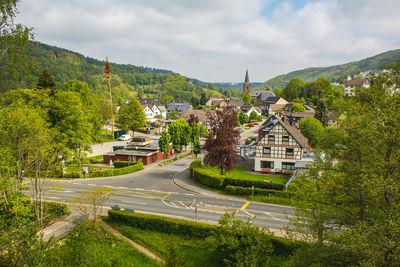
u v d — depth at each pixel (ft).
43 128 101.24
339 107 72.02
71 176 151.02
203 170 149.38
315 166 74.02
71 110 165.37
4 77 64.59
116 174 158.92
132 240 87.04
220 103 598.34
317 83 539.29
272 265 70.74
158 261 75.56
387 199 55.47
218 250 77.56
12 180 89.81
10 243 55.72
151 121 431.02
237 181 130.62
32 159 98.32
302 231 67.36
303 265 56.85
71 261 58.03
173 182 147.33
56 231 84.84
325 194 65.16
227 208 109.40
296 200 70.44
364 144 64.18
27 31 62.59
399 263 48.65
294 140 156.66
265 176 152.97
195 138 240.32
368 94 66.33
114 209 99.86
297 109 399.24
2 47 61.11
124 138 283.59
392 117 58.85
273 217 100.68
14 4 59.36
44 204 103.81
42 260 52.95
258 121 470.80
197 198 121.60
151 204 113.09
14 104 104.58
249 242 70.28
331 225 67.82
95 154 217.15
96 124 250.78
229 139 139.13
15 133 90.22
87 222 82.53
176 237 86.43
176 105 606.96
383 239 49.52
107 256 73.10
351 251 52.70
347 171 67.10
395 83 63.10
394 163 55.98
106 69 279.49
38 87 195.31
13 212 85.71
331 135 75.05
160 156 205.16
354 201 67.92
